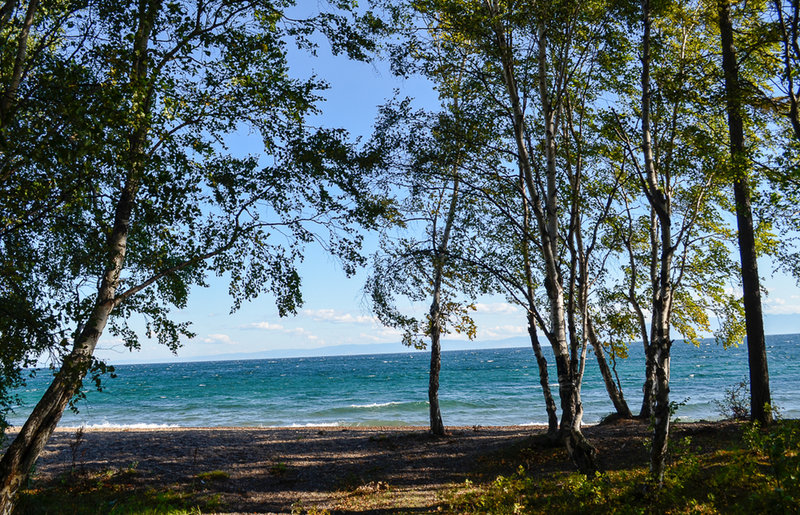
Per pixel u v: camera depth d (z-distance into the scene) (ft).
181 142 27.43
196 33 26.61
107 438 58.29
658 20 31.60
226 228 28.45
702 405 98.89
